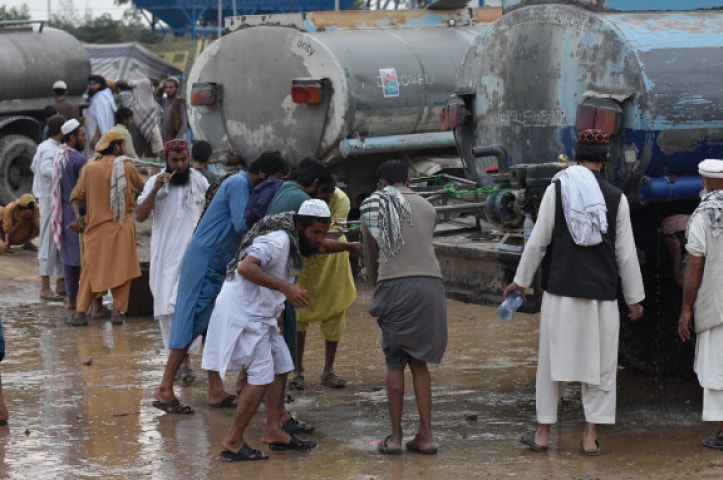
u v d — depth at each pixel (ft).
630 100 24.20
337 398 28.02
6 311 40.60
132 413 26.68
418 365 23.07
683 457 22.45
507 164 28.43
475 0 54.95
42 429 25.22
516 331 35.94
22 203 51.72
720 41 24.86
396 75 40.83
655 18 25.57
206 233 26.76
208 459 22.85
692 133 24.20
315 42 40.01
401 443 23.15
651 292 26.89
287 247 22.47
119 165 36.45
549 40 26.55
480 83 29.37
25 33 63.41
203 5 129.70
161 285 29.43
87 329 37.32
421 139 42.19
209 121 44.19
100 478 21.58
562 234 22.50
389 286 22.67
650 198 24.59
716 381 22.98
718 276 22.98
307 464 22.41
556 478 21.17
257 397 22.56
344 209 29.04
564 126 26.27
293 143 41.27
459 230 28.96
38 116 64.44
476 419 25.75
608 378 22.63
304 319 28.35
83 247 37.81
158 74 109.60
